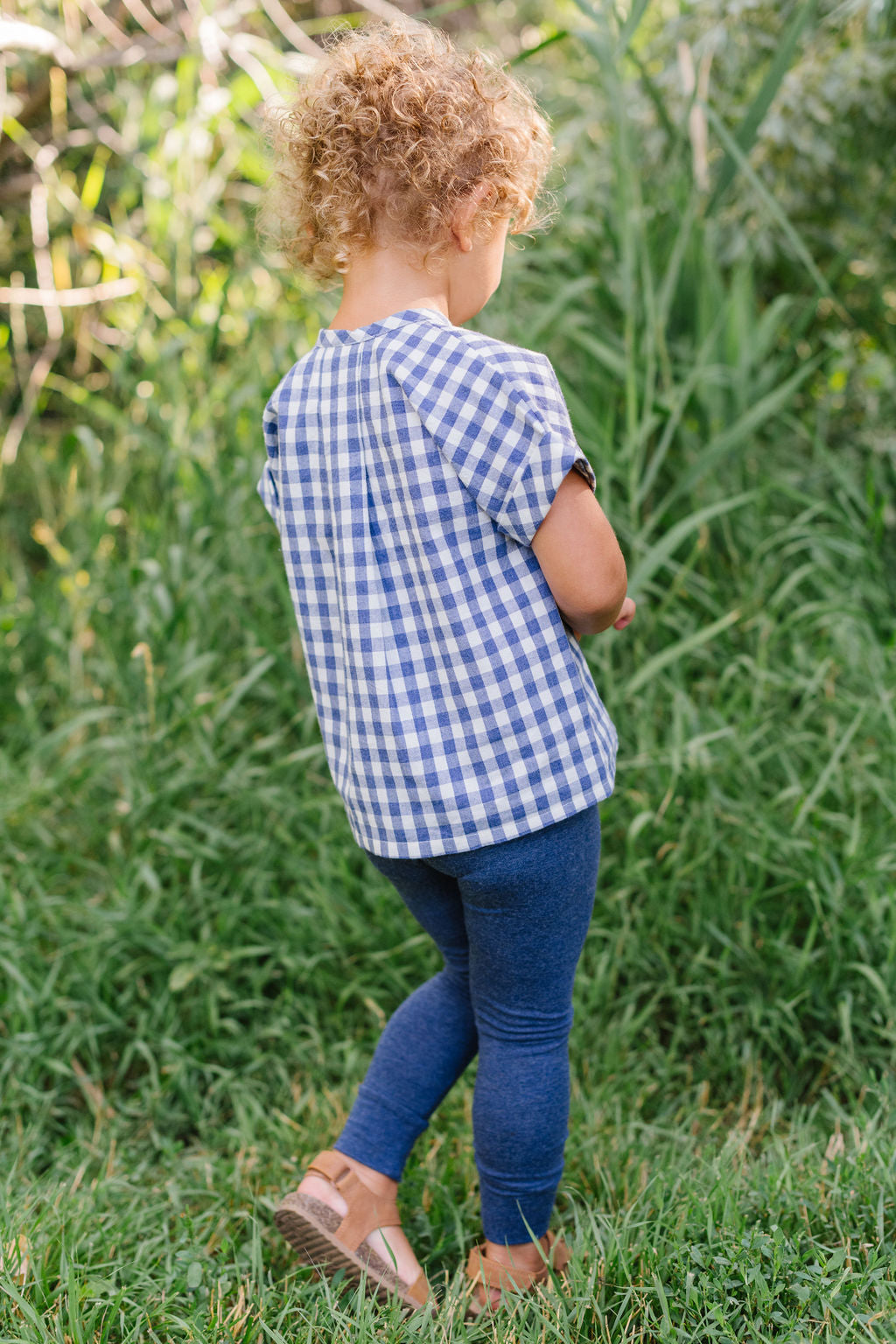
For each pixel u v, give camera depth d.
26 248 3.58
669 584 2.58
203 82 3.14
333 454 1.28
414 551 1.24
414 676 1.27
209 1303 1.42
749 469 2.81
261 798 2.32
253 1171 1.75
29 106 3.32
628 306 2.50
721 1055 1.98
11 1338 1.31
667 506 2.48
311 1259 1.47
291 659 2.54
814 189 3.00
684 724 2.28
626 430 2.69
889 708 2.21
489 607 1.24
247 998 2.17
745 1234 1.42
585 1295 1.36
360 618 1.28
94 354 3.58
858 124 2.96
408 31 1.34
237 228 3.27
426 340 1.21
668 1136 1.81
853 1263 1.43
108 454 3.29
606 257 2.99
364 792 1.33
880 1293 1.33
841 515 2.59
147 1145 1.92
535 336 2.60
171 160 3.22
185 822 2.37
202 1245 1.59
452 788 1.27
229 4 3.19
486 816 1.27
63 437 3.49
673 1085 1.96
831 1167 1.62
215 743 2.53
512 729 1.26
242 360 2.91
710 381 2.65
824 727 2.39
